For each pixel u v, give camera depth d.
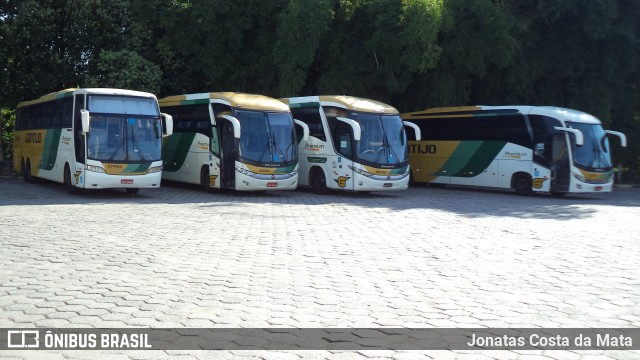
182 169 25.30
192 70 29.91
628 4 28.45
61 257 9.96
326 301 7.50
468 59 27.25
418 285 8.38
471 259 10.27
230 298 7.59
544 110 24.56
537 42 29.45
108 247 10.95
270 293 7.86
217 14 27.09
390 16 26.03
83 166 19.58
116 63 28.38
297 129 25.20
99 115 19.84
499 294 7.92
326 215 16.48
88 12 28.05
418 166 29.45
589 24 27.28
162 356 5.55
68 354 5.58
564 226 14.59
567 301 7.60
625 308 7.30
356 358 5.55
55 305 7.16
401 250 11.06
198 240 11.90
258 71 28.72
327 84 27.38
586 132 24.12
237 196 22.59
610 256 10.63
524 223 15.09
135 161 20.11
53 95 23.39
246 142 21.94
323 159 23.89
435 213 17.23
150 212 16.48
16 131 29.08
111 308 7.07
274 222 14.83
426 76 29.31
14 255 10.06
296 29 25.58
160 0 27.22
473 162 26.98
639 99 31.42
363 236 12.71
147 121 20.59
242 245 11.41
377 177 22.73
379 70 27.75
